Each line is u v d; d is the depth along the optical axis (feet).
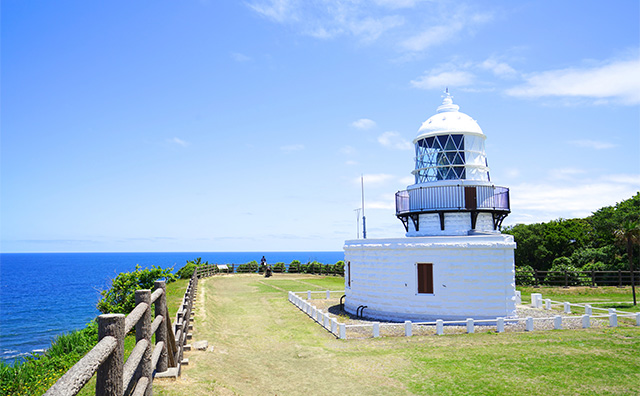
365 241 79.56
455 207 77.61
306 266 185.88
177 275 142.20
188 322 53.62
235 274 180.04
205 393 30.35
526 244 165.37
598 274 123.03
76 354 45.19
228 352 47.83
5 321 150.51
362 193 93.25
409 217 85.46
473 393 37.01
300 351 51.75
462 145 81.61
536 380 39.83
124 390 15.88
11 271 495.82
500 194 80.53
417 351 50.49
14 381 36.55
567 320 68.95
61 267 599.16
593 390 37.37
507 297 67.26
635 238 90.94
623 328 61.77
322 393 37.42
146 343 21.50
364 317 76.33
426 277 70.54
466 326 64.39
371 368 44.45
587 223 168.45
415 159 88.28
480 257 67.72
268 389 37.60
